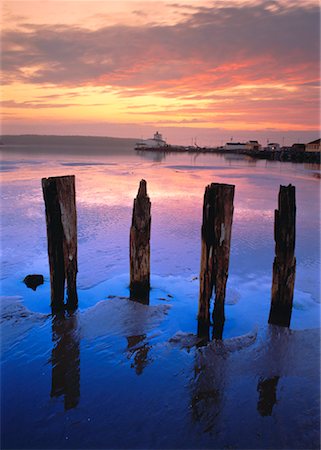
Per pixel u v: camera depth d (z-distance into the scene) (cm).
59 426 426
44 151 10388
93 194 2125
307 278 877
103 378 506
